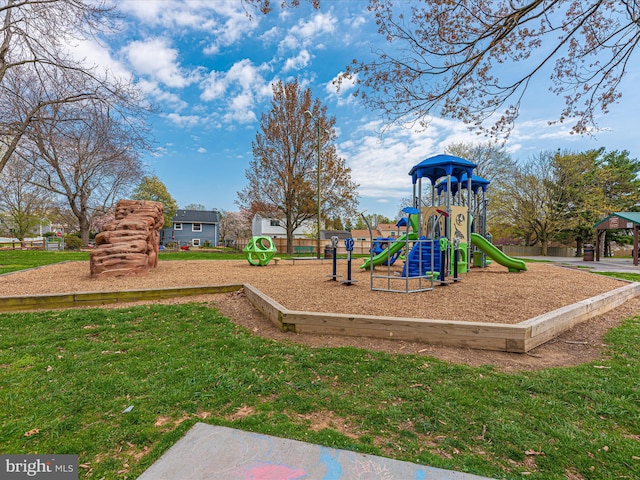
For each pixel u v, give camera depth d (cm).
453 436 188
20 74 874
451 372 270
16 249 2359
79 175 2216
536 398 229
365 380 258
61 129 927
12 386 250
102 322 421
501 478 154
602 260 1983
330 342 347
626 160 2691
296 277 780
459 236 884
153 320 433
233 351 323
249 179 2314
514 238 3456
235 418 207
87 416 209
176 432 191
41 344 344
